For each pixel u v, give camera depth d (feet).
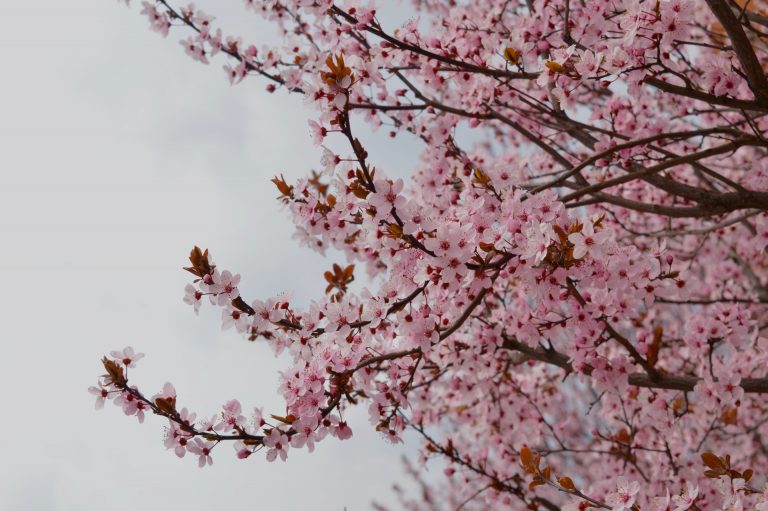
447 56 12.78
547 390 19.43
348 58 9.43
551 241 8.61
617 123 13.70
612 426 19.58
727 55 10.75
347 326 9.37
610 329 11.54
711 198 12.03
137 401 9.51
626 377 12.39
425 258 8.98
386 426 10.28
